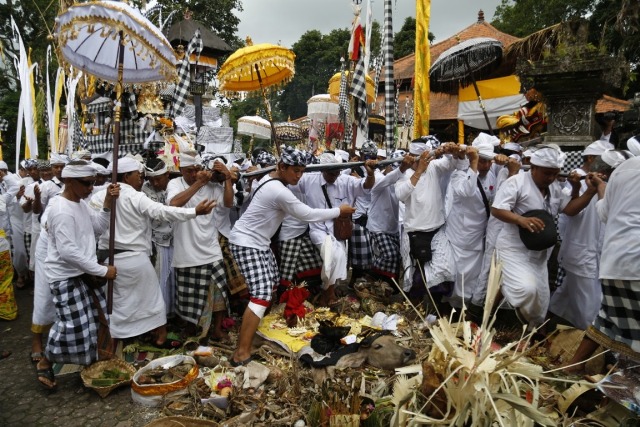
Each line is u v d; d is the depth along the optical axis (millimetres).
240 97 6801
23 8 18891
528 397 2730
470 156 4516
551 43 6953
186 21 13094
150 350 4285
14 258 6793
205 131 9398
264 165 5641
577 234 4449
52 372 3816
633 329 3098
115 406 3494
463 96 12070
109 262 3873
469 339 2631
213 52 13211
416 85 6312
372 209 5691
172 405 3379
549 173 4094
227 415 3252
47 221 3660
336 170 5258
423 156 4672
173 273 4844
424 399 2562
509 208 4133
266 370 3676
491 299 2609
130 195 4062
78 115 8586
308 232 5258
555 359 3807
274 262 4480
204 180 4355
